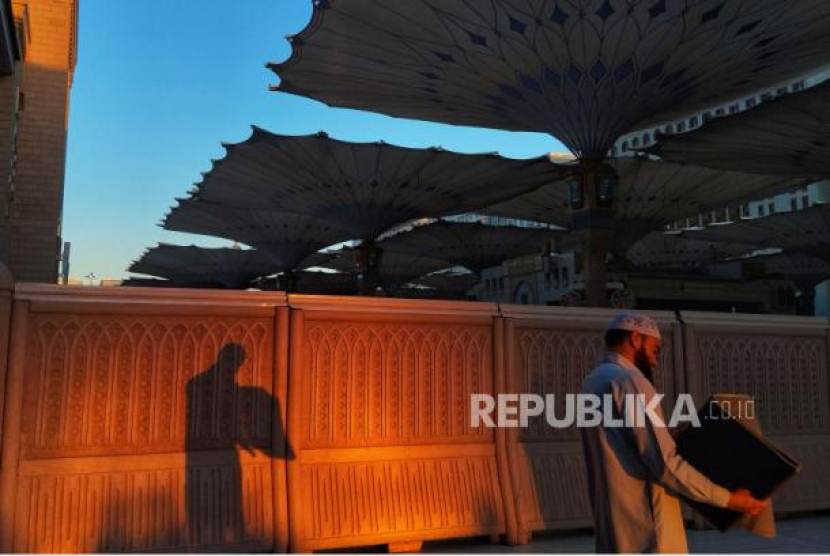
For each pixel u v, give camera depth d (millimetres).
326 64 20656
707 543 4543
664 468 2445
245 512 3895
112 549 3559
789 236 44844
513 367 4848
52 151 22578
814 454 5727
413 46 19047
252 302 4145
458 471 4551
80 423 3648
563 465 4859
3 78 18469
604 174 19969
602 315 5227
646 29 16875
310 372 4273
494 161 28531
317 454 4207
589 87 18625
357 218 33125
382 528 4199
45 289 3645
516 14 16844
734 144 24906
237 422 4020
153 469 3770
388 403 4461
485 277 57281
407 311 4590
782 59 19453
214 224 49500
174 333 3934
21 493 3441
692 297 41844
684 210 39250
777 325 5805
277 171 30109
